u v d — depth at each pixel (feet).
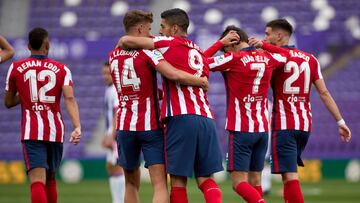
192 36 240.94
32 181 85.15
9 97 87.81
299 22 260.01
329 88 244.01
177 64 80.18
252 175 90.17
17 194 165.48
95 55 245.24
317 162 209.97
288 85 89.04
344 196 152.87
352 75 246.68
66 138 239.50
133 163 84.58
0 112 251.19
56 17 275.80
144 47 80.12
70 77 87.10
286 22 91.15
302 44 243.60
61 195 158.61
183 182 81.15
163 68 78.33
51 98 86.12
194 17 265.95
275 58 87.81
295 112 89.30
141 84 81.35
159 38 80.48
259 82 86.79
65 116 243.81
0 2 282.15
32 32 86.22
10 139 245.45
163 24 81.92
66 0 279.08
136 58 81.00
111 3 276.21
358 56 251.19
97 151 239.50
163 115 80.12
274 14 263.70
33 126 85.30
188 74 78.95
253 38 87.76
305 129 89.66
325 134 233.14
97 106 250.16
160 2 273.75
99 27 271.08
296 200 88.89
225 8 267.39
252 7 265.95
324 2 264.31
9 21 277.03
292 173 89.66
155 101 82.07
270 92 185.06
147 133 81.71
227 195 153.69
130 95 82.07
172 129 79.71
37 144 85.66
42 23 275.18
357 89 243.81
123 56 81.76
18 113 250.98
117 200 119.44
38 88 85.71
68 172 216.33
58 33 271.49
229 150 87.45
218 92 243.60
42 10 278.26
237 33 88.99
